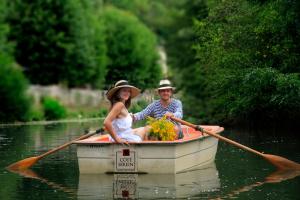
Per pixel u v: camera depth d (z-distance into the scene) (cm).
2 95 2572
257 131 1780
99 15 4325
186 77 3266
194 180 914
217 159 1161
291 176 953
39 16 3775
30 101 2706
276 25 1512
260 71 1402
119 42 4072
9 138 1636
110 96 999
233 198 782
